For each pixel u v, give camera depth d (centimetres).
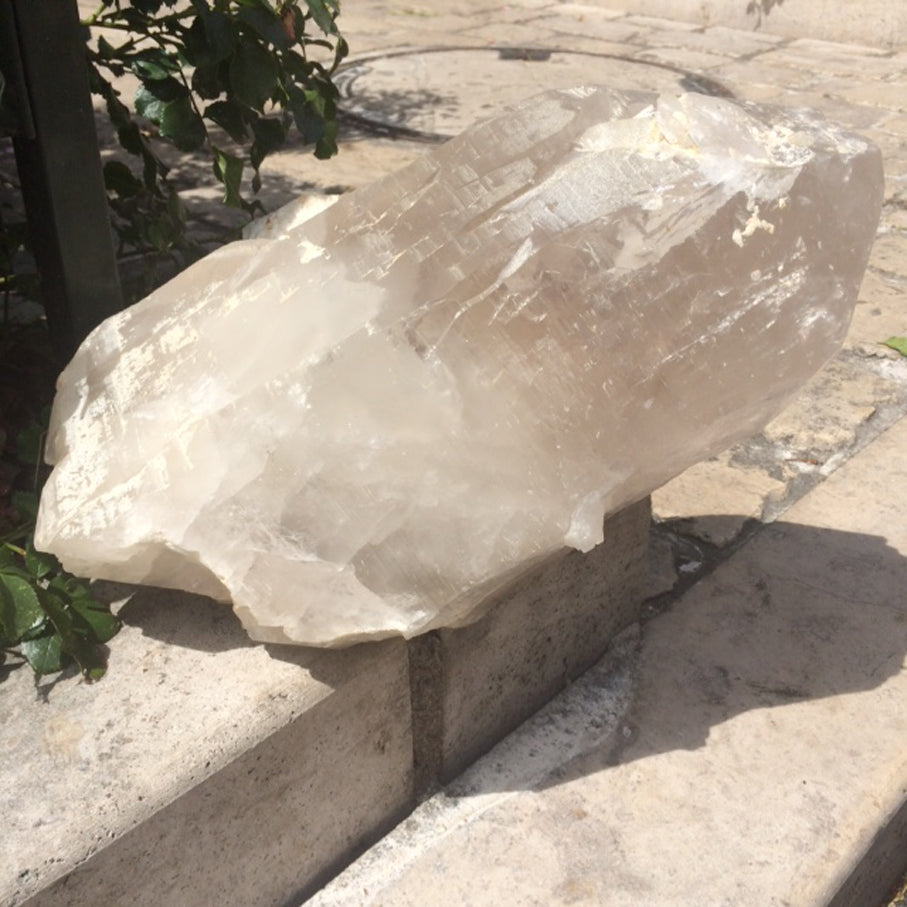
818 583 85
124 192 98
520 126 64
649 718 74
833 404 112
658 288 60
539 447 58
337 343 58
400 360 58
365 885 65
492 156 63
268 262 65
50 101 77
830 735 72
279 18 86
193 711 58
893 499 96
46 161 79
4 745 56
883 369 119
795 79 230
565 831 66
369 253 63
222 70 91
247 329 63
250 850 60
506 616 68
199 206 149
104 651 61
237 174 95
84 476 62
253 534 58
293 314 62
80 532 59
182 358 64
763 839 66
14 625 60
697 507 95
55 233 82
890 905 73
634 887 63
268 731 57
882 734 72
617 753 71
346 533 57
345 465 57
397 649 63
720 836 66
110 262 85
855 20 256
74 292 84
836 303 64
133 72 91
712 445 66
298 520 58
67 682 59
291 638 59
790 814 67
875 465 101
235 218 146
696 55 248
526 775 70
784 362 64
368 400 58
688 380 61
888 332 126
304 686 59
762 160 61
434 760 69
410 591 58
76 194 81
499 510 58
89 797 53
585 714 74
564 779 70
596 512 58
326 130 100
